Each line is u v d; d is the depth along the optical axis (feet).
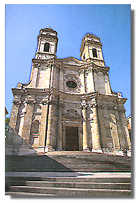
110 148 82.43
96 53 128.77
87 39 135.13
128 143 87.86
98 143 80.79
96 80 107.65
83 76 109.19
